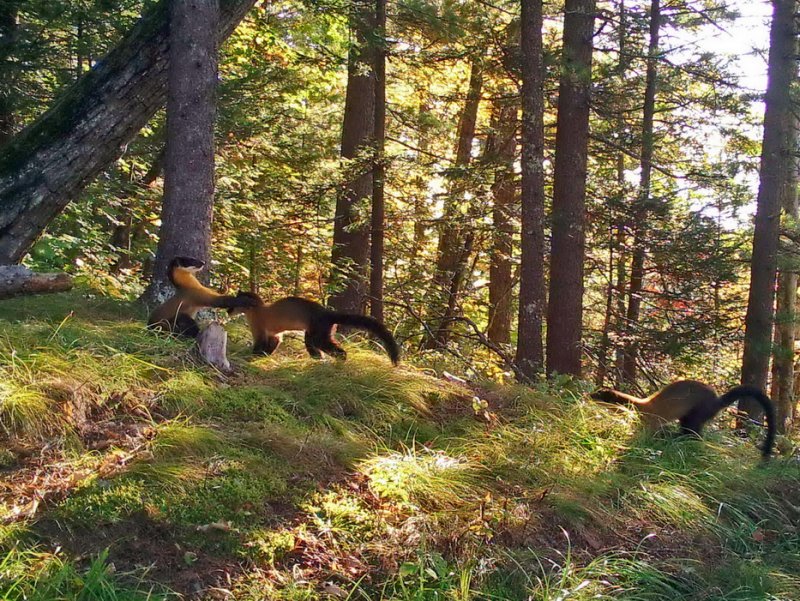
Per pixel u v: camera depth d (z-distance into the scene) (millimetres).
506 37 13672
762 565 5012
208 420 5086
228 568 3809
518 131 16141
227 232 13672
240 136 12695
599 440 6375
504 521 4684
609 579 4430
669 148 16375
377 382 6227
